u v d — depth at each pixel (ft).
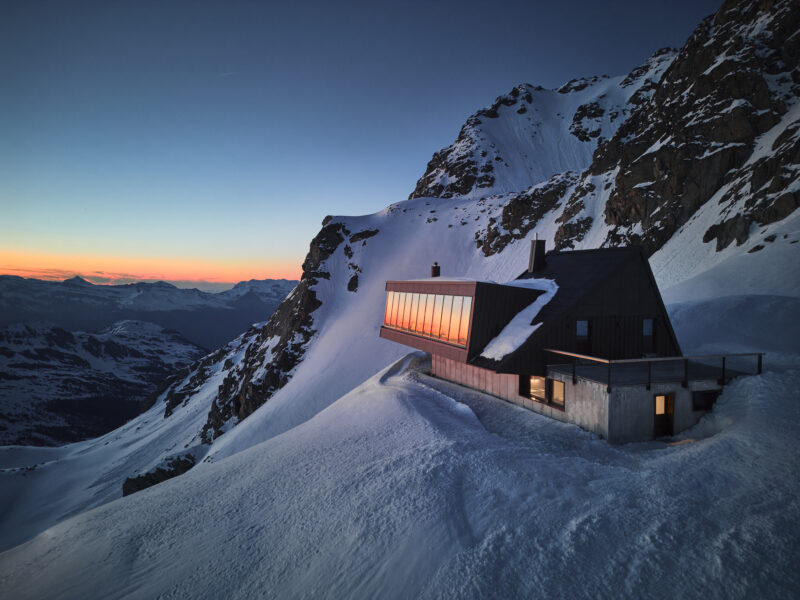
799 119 167.02
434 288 88.07
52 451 426.10
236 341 588.91
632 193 225.56
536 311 72.38
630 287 71.87
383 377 112.57
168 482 70.90
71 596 36.63
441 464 44.32
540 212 351.05
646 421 54.08
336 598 28.94
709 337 98.32
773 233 134.82
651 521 29.50
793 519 27.27
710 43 239.50
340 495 43.55
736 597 22.49
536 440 55.16
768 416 44.04
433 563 29.48
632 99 596.70
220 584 33.78
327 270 402.93
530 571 26.76
